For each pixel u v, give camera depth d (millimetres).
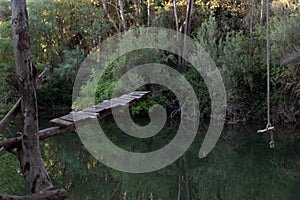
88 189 7559
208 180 8242
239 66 12344
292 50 11055
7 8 17094
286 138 11156
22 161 3564
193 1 13859
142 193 7453
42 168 3582
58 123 3875
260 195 7164
